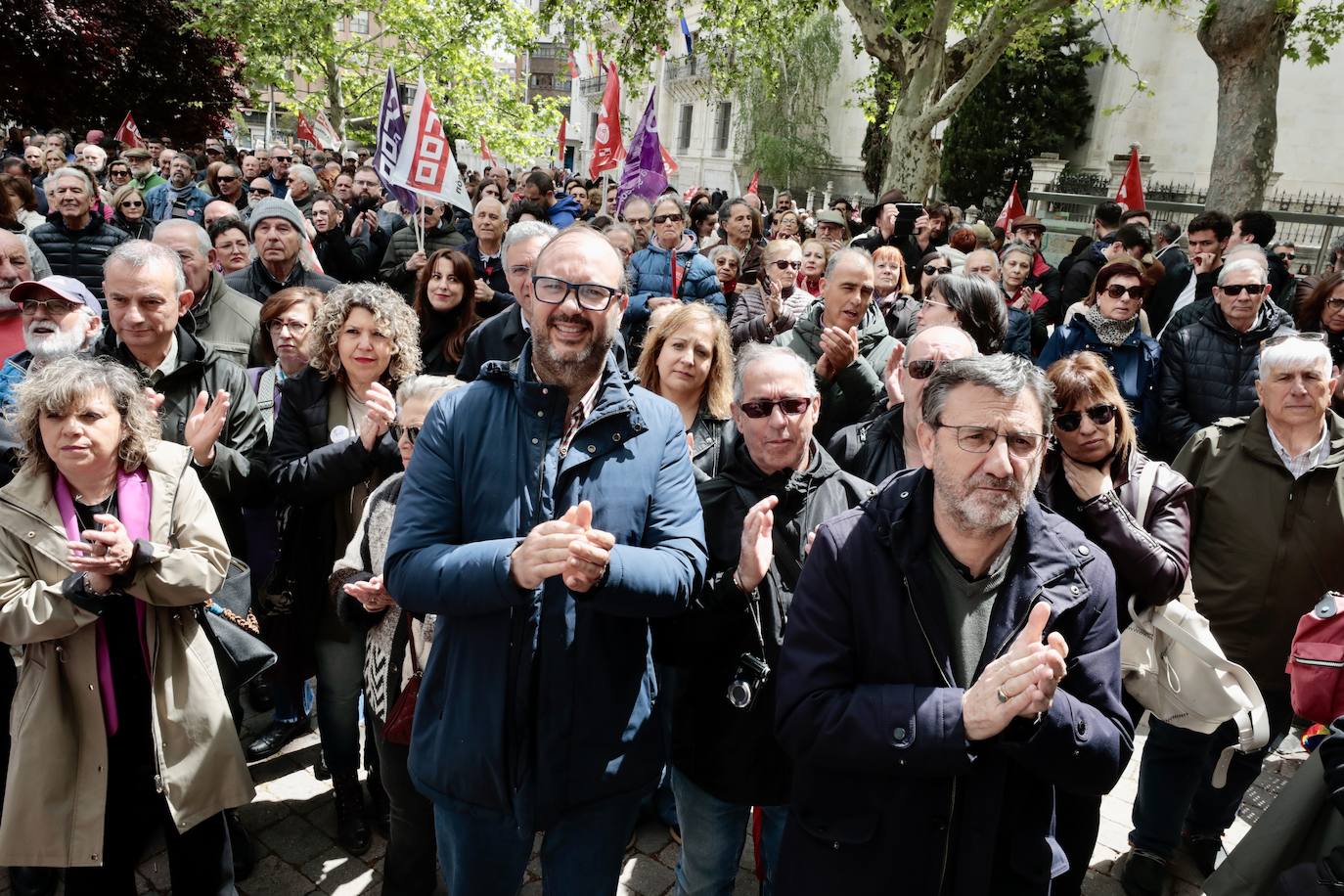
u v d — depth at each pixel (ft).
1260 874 7.02
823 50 97.96
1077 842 7.00
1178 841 9.88
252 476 9.99
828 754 5.79
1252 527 10.06
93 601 7.50
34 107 56.39
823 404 12.39
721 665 7.57
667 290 21.47
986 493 5.71
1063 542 6.08
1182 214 54.34
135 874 9.04
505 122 83.61
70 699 7.88
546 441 6.67
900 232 30.42
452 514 6.71
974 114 76.59
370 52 81.51
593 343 6.58
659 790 10.87
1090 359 8.27
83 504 8.02
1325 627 7.68
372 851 10.18
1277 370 9.75
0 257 12.19
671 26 55.88
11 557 7.69
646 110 27.20
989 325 10.76
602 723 6.73
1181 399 15.25
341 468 9.65
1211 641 8.36
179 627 8.29
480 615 6.62
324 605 10.03
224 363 10.71
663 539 6.81
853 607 6.09
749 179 104.63
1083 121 76.02
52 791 7.69
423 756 6.91
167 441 9.54
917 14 42.80
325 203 23.45
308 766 11.66
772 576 7.65
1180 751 9.41
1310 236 50.85
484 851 7.07
